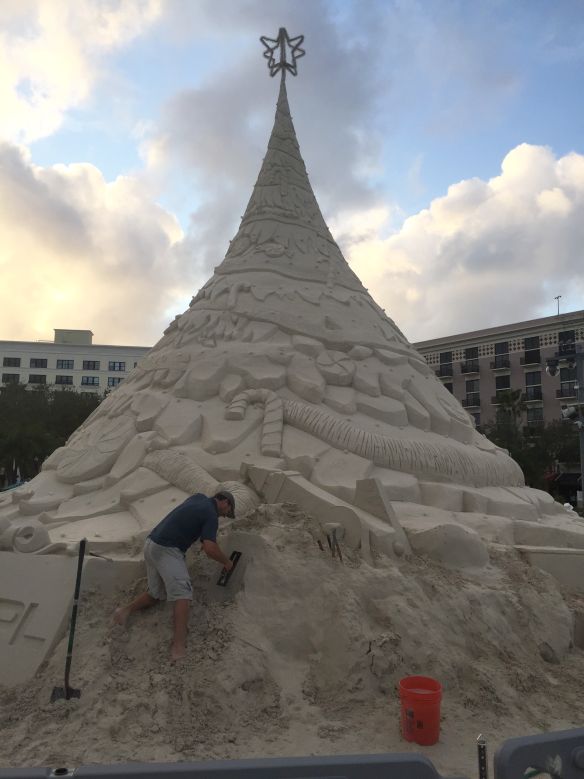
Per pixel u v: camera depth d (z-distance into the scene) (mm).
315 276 8875
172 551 3852
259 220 9492
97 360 49938
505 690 3855
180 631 3717
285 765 1891
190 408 6996
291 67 11141
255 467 5445
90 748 3119
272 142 10328
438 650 3975
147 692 3479
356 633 3871
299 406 6820
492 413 38500
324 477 6043
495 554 5316
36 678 3770
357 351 7785
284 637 3984
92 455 6891
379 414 7160
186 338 8109
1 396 30797
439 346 41375
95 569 4250
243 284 8500
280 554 4289
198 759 3061
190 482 5711
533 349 37281
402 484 6266
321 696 3705
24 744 3188
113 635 3859
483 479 7109
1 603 4234
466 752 3215
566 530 5977
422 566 4754
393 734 3357
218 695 3449
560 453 31562
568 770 2109
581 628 4879
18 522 5906
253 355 7414
